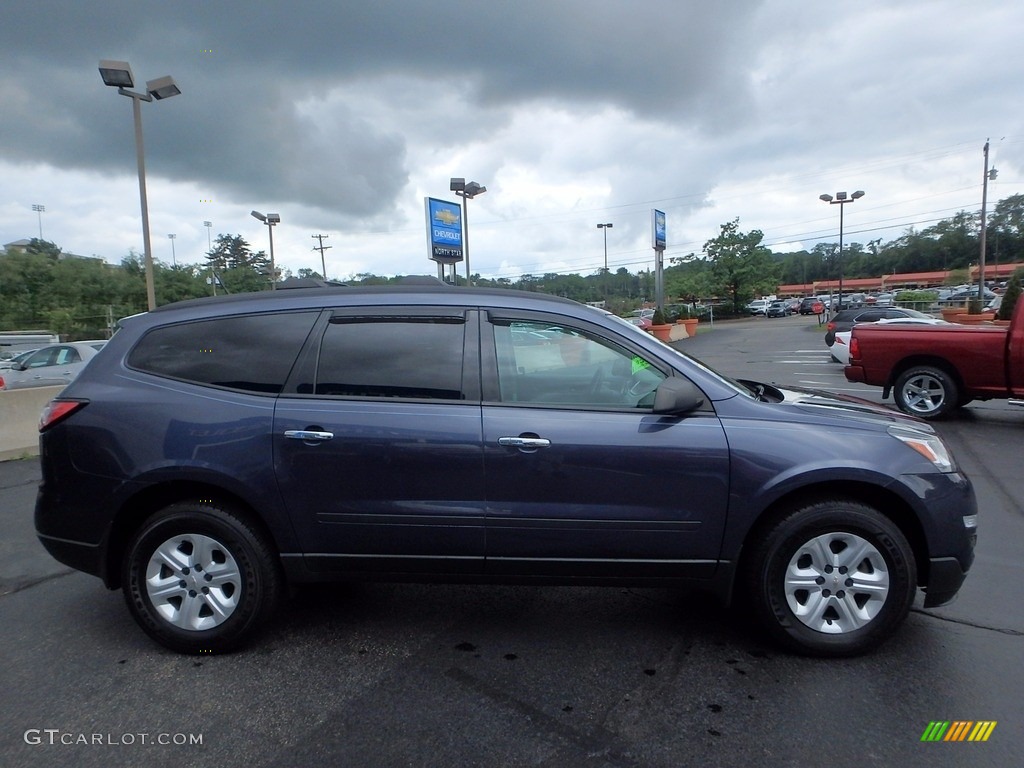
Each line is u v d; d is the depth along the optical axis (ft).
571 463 10.27
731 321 197.57
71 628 12.00
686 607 12.52
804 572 10.44
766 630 10.65
